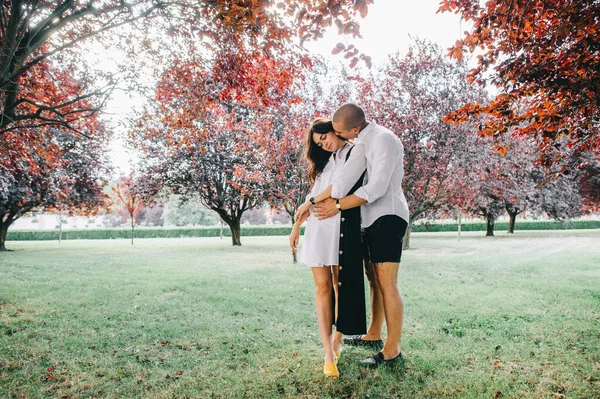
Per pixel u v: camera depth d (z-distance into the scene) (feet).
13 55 17.51
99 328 14.28
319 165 10.66
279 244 82.69
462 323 14.16
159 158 70.59
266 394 8.39
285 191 45.24
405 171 52.85
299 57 22.86
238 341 12.46
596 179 86.84
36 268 36.04
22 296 20.92
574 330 12.90
